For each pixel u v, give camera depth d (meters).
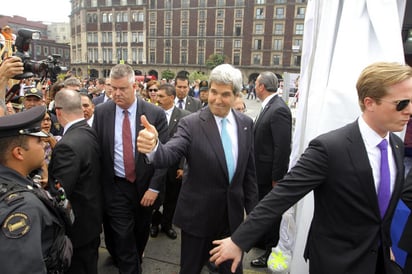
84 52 60.41
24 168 1.34
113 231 2.50
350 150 1.35
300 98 2.46
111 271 2.78
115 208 2.49
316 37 2.33
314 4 2.32
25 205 1.18
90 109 3.49
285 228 2.52
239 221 2.02
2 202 1.18
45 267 1.20
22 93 3.25
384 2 1.87
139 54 57.75
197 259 2.00
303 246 2.07
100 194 2.34
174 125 3.57
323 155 1.37
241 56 53.31
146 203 2.49
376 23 1.88
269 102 2.99
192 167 1.94
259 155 3.01
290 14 49.59
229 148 1.97
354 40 1.95
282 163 2.84
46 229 1.32
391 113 1.27
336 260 1.38
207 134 1.92
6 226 1.12
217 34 53.88
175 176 3.28
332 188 1.38
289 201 1.39
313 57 2.34
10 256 1.10
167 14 55.38
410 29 2.68
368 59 1.94
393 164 1.42
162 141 2.63
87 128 2.30
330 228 1.41
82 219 2.18
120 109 2.51
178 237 3.46
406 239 1.67
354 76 1.93
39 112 1.37
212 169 1.90
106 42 58.81
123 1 56.56
